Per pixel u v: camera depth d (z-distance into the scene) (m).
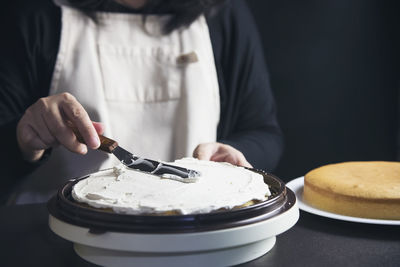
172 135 1.17
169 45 1.18
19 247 0.61
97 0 1.13
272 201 0.55
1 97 1.11
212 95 1.22
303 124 2.08
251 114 1.31
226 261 0.53
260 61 1.32
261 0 1.95
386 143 2.14
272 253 0.58
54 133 0.78
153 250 0.48
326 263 0.55
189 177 0.61
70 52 1.13
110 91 1.13
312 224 0.69
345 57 2.04
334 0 1.98
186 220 0.49
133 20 1.17
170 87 1.16
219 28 1.27
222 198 0.54
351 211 0.69
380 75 2.07
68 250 0.60
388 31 2.04
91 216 0.51
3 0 1.15
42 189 1.16
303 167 2.11
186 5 1.15
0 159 1.01
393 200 0.67
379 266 0.54
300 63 2.03
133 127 1.15
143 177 0.62
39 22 1.14
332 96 2.07
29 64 1.13
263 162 1.15
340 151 2.11
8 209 0.77
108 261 0.53
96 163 1.13
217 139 1.29
